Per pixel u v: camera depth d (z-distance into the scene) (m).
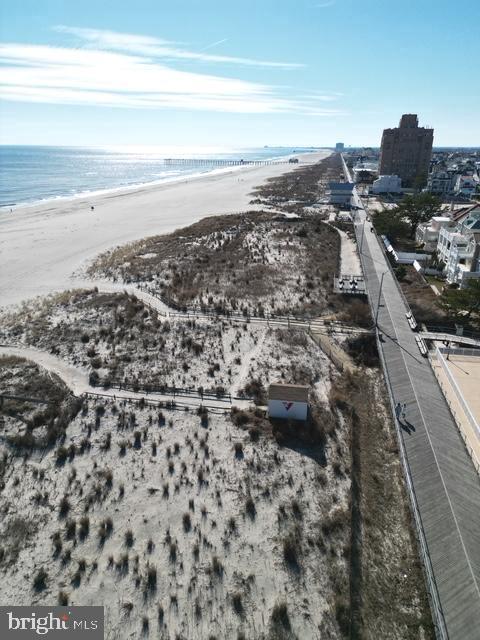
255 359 40.97
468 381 37.25
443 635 18.34
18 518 24.88
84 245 83.81
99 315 49.19
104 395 35.25
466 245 61.28
